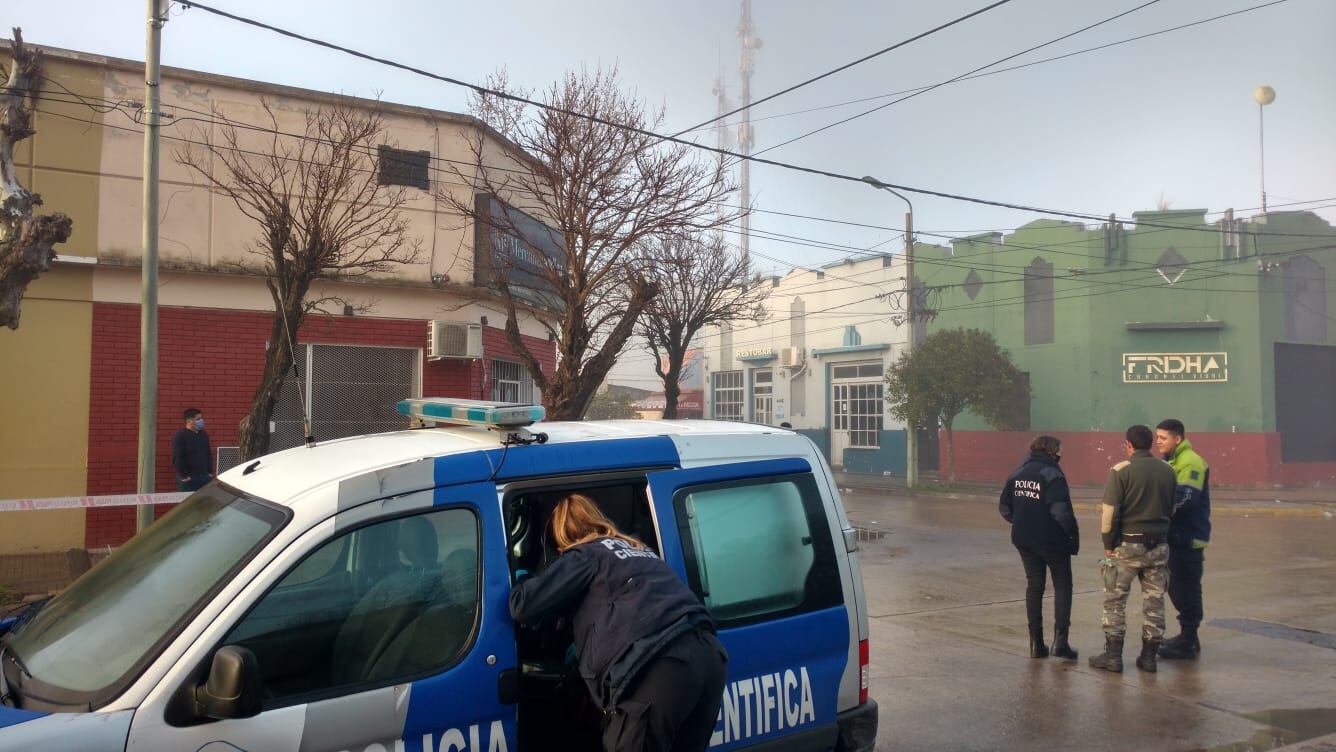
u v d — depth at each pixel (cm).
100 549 1098
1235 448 2631
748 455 379
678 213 1119
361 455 327
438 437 354
